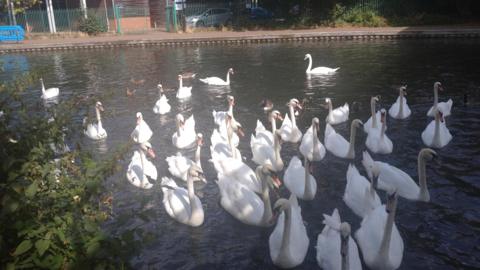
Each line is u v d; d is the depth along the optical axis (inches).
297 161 392.8
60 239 171.2
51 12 1775.3
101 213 194.7
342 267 239.6
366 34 1352.1
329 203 355.3
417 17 1530.5
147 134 514.9
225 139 494.9
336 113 564.7
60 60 1198.3
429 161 426.6
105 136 528.7
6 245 166.6
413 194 352.8
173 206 338.6
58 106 253.0
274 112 500.4
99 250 167.6
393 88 734.5
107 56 1251.8
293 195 312.8
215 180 409.7
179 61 1125.7
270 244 290.4
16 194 172.2
